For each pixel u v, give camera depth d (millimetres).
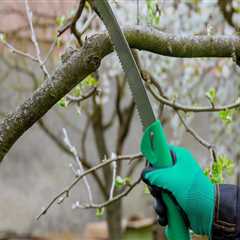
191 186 2533
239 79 8047
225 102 8016
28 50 8516
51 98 2883
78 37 3889
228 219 2549
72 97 4309
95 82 4543
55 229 14039
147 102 2631
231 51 3051
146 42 2979
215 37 3053
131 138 12992
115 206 8008
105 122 11469
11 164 14148
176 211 2555
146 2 4699
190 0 7137
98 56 2857
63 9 7961
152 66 7527
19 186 14148
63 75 2863
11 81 11156
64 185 14031
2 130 2932
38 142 14062
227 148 8516
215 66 7621
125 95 9438
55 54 7824
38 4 8453
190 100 7777
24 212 14117
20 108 2918
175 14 7188
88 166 7824
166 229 2635
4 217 14094
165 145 2564
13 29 8555
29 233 14039
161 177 2529
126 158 4184
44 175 14086
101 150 8016
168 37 3006
